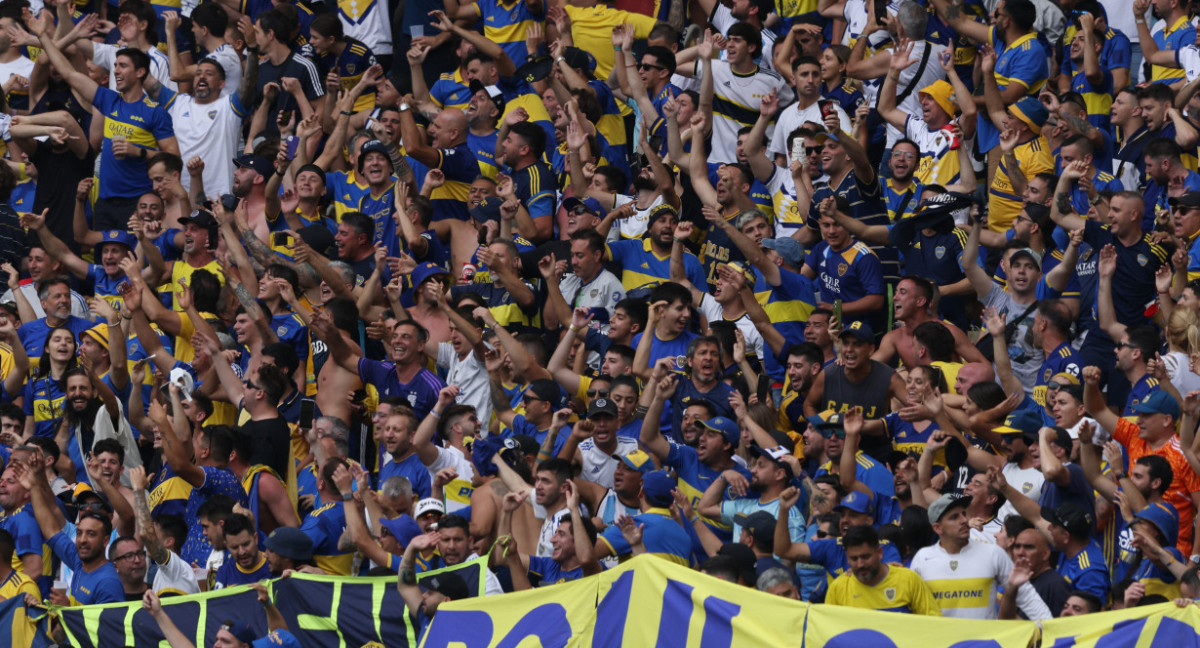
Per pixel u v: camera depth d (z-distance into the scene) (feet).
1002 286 140.46
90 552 118.62
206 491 124.26
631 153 174.09
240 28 183.83
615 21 183.01
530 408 127.85
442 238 159.33
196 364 139.64
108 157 173.78
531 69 174.40
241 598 110.63
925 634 92.38
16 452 125.39
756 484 114.32
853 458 113.60
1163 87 145.48
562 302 142.10
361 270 152.76
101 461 127.95
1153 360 114.83
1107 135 146.51
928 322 127.95
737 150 156.46
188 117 175.01
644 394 126.11
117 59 175.94
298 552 112.78
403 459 123.75
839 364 126.21
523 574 108.99
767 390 129.80
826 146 144.46
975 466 115.34
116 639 111.96
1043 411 127.95
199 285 151.74
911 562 102.94
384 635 106.83
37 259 163.22
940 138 152.87
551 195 156.87
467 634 103.30
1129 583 101.24
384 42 190.39
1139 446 114.11
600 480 120.67
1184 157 141.69
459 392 136.46
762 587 101.45
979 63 157.69
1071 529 103.55
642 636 99.60
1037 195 142.20
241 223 156.66
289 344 140.77
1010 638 90.63
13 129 175.11
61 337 148.15
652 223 146.10
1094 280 132.77
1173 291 128.47
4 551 120.16
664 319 136.15
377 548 113.19
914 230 140.87
